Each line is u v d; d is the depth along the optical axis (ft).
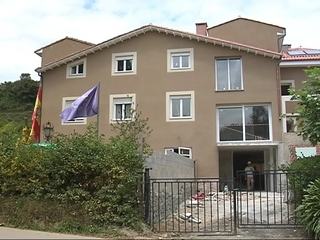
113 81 70.38
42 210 32.65
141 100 68.69
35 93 150.10
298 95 33.50
